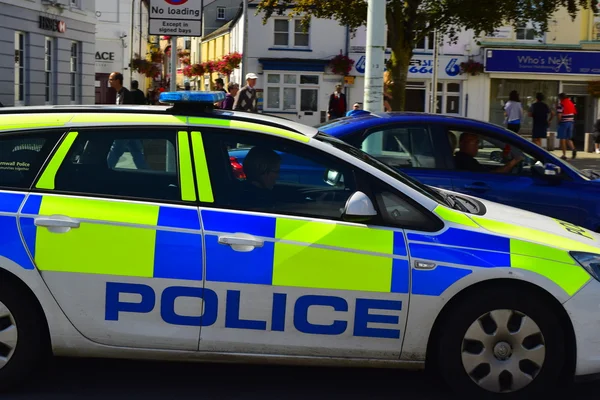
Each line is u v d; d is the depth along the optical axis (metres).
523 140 8.04
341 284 4.59
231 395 4.95
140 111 4.99
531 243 4.73
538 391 4.70
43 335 4.69
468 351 4.67
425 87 36.38
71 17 29.89
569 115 25.86
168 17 11.14
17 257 4.55
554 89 35.94
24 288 4.61
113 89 16.53
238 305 4.59
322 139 5.09
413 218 4.74
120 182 4.73
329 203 4.76
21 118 4.84
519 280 4.63
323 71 36.91
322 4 20.30
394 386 5.20
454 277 4.59
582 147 35.03
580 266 4.71
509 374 4.68
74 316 4.59
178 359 4.67
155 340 4.62
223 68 40.50
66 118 4.86
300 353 4.65
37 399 4.75
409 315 4.61
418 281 4.60
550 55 35.28
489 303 4.63
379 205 4.74
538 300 4.65
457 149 7.96
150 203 4.67
